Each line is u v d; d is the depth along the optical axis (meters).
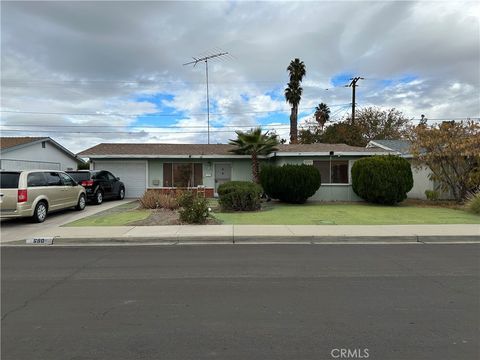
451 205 18.34
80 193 16.77
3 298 5.55
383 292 5.74
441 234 10.69
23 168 28.14
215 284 6.21
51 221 13.82
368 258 8.19
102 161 24.27
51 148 31.97
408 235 10.57
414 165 20.95
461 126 18.19
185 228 11.74
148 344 3.99
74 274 6.93
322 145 25.02
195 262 7.85
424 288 5.95
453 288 5.94
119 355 3.75
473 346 3.91
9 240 10.45
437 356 3.70
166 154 23.61
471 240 10.53
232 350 3.85
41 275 6.88
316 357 3.70
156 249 9.37
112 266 7.54
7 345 3.99
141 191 24.30
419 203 19.52
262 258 8.21
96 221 13.45
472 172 18.16
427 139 18.45
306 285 6.12
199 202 13.11
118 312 4.94
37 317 4.78
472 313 4.85
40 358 3.71
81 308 5.11
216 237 10.45
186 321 4.61
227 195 16.30
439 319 4.64
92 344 4.00
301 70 41.72
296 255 8.52
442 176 19.28
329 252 8.88
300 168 19.27
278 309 5.02
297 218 14.08
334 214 15.24
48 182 14.35
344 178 22.05
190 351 3.83
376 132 42.41
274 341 4.04
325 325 4.46
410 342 4.01
